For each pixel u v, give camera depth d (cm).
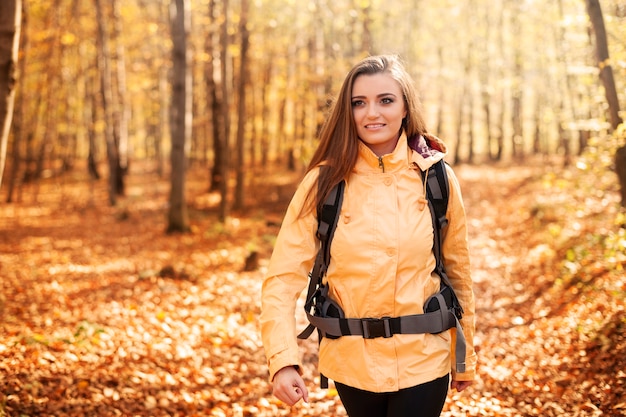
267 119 2942
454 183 221
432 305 213
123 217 1802
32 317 663
